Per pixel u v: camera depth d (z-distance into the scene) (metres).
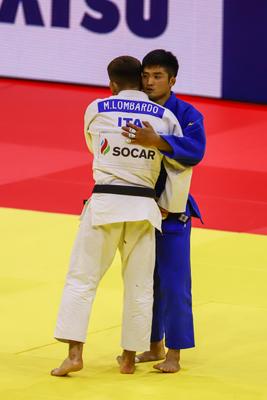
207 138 34.84
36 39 40.28
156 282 15.81
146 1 38.88
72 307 14.70
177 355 15.37
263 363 15.80
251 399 13.80
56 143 33.53
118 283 20.44
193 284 20.47
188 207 15.54
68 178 29.50
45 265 21.47
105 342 16.81
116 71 15.05
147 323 14.98
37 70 40.50
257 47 39.28
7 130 34.75
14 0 40.00
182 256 15.26
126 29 39.28
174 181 14.85
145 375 15.05
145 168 14.75
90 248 14.83
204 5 38.91
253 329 17.67
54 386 14.26
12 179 29.17
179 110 15.24
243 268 21.73
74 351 14.77
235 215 26.50
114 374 15.06
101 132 14.84
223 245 23.59
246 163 32.03
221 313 18.61
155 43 39.12
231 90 39.72
